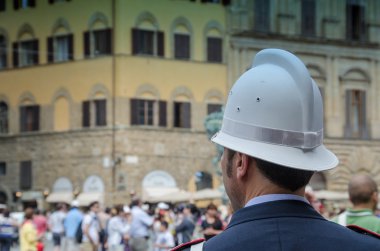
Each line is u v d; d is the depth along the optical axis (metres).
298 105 4.48
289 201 4.38
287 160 4.40
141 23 65.25
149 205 63.38
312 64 71.75
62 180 65.69
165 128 65.31
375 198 10.27
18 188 67.81
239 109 4.54
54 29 66.94
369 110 73.62
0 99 69.06
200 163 66.31
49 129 66.56
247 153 4.43
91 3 65.38
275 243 4.21
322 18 72.19
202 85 67.31
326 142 71.62
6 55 69.00
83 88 65.44
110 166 63.53
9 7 69.06
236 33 68.44
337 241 4.23
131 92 64.50
